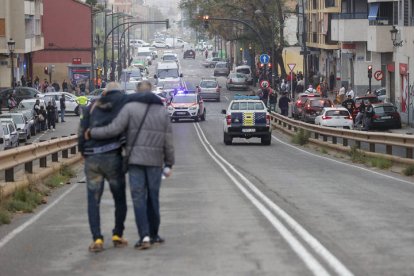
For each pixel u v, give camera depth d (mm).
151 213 19469
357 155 53625
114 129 18656
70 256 19000
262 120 73938
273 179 39094
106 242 20609
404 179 40594
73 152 51500
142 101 18797
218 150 68125
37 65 169250
